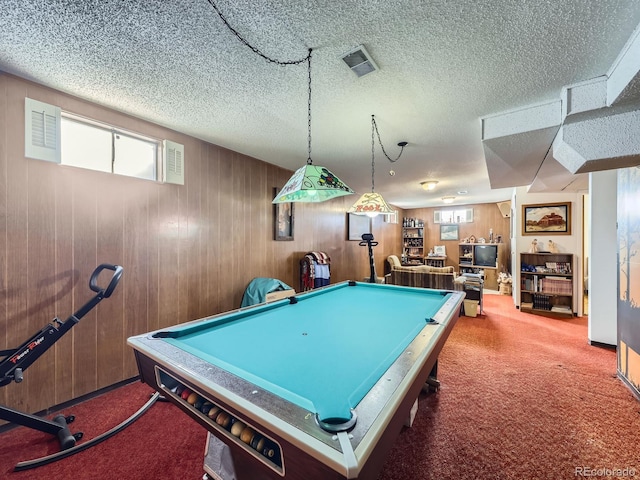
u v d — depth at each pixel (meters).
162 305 2.58
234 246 3.28
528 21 1.29
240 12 1.26
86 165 2.16
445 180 4.65
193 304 2.84
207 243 2.98
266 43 1.47
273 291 3.18
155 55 1.58
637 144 1.76
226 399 0.81
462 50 1.50
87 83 1.87
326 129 2.60
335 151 3.22
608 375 2.45
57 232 1.97
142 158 2.51
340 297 2.45
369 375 1.01
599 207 3.13
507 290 6.36
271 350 1.26
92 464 1.49
